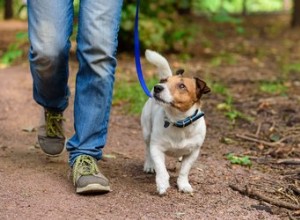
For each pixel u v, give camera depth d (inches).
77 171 142.3
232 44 467.8
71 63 343.6
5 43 446.6
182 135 142.6
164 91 138.1
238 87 293.7
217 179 159.8
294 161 178.5
